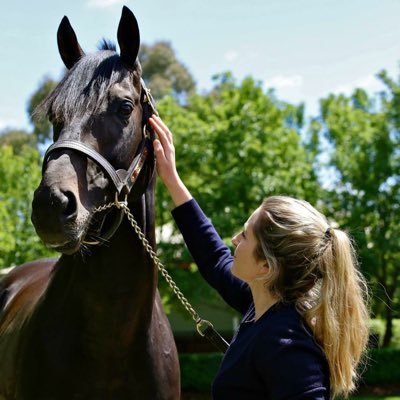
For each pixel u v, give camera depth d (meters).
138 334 3.00
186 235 2.92
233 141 13.02
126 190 2.81
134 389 3.00
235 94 13.95
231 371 2.02
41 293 3.49
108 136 2.74
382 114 14.79
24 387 2.95
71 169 2.58
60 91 2.77
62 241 2.47
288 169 13.32
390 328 15.71
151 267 3.02
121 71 2.86
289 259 2.04
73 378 2.90
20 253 12.91
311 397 1.81
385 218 14.30
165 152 2.95
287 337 1.92
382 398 12.56
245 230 2.20
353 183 14.42
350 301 2.02
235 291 2.74
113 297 2.90
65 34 3.15
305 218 2.08
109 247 2.89
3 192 13.60
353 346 2.01
